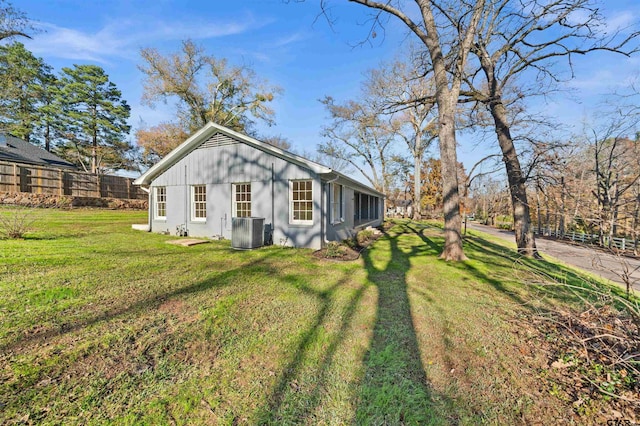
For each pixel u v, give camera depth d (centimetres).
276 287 454
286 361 250
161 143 2700
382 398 206
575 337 276
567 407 204
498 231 2186
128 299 373
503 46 862
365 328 319
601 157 1273
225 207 959
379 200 2281
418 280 525
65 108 2697
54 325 294
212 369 236
